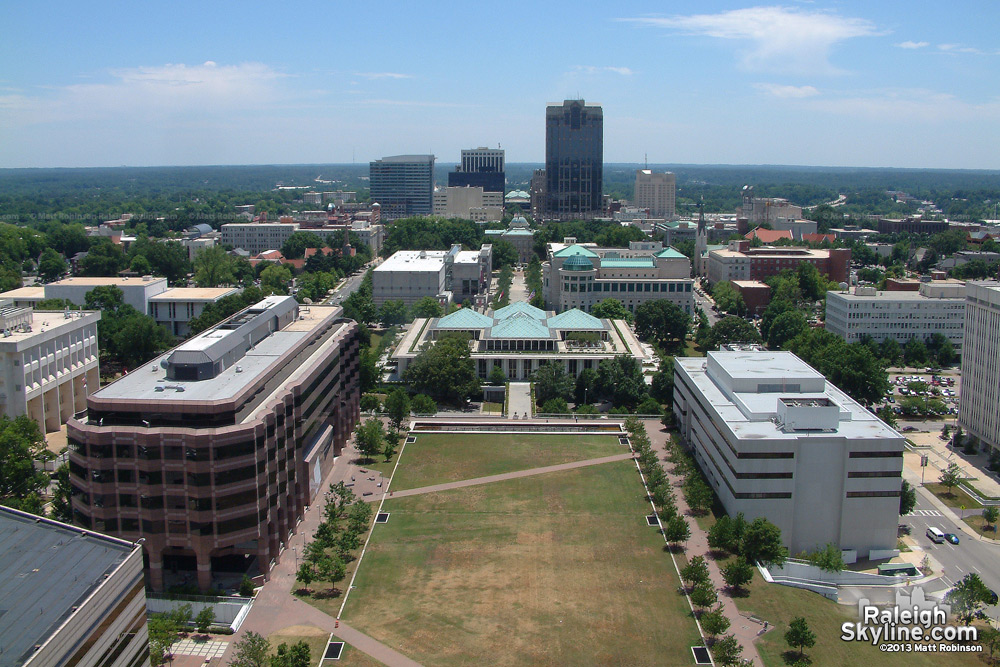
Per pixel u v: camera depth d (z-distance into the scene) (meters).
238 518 174.25
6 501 198.50
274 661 143.88
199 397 177.38
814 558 188.88
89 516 173.38
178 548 176.00
